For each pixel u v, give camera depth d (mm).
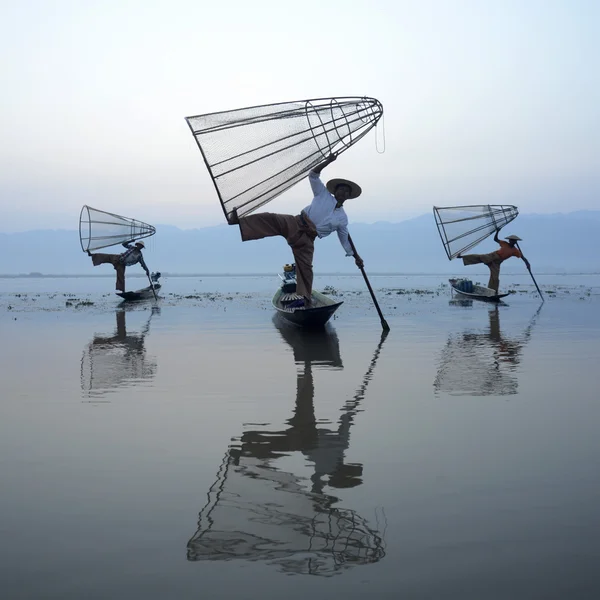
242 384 9148
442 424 6723
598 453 5613
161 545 3752
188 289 49156
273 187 14172
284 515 4199
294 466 5312
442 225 29422
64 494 4652
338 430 6512
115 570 3438
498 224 29188
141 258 30812
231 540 3812
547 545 3707
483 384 9031
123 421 6969
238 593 3176
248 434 6391
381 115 13789
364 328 17219
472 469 5172
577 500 4438
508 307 25312
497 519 4102
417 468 5219
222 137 13461
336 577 3332
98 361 11422
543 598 3113
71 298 34219
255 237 14789
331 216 15109
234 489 4742
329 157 14008
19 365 10992
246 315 22047
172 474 5125
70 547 3730
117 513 4270
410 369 10383
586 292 39188
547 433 6320
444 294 36531
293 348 13109
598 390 8547
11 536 3896
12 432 6508
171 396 8336
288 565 3479
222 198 14016
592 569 3410
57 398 8227
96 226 29766
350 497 4539
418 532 3906
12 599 3125
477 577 3326
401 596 3135
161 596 3154
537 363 10945
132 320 20047
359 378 9594
